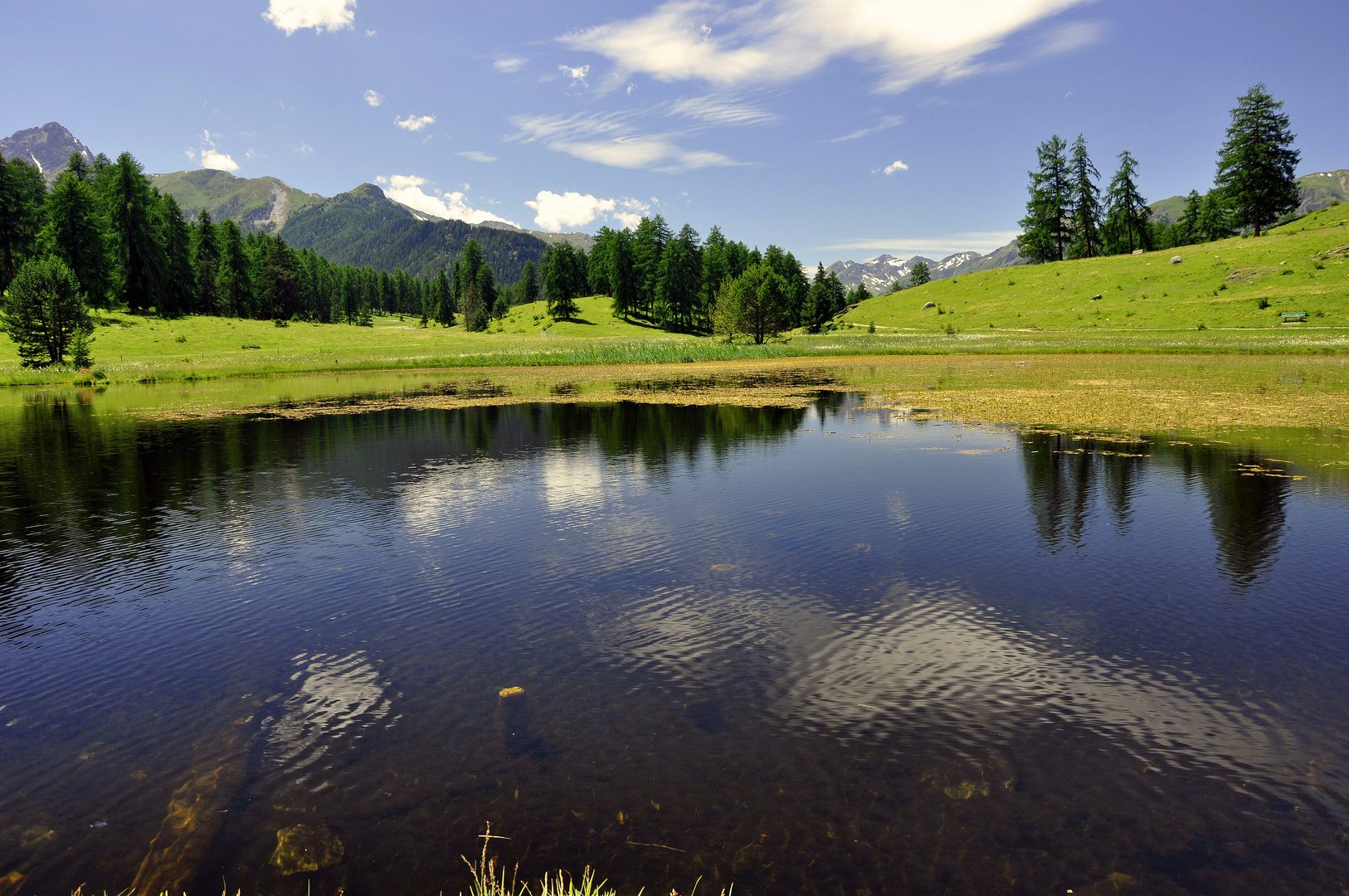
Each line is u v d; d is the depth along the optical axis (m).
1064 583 8.80
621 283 124.06
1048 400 28.98
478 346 84.44
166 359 65.06
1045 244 109.00
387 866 4.10
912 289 125.19
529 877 3.97
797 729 5.55
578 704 6.00
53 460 19.02
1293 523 11.34
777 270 127.00
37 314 54.50
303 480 16.03
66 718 5.95
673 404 31.20
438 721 5.76
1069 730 5.50
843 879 3.93
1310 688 6.11
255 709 6.03
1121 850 4.18
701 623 7.72
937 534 11.02
